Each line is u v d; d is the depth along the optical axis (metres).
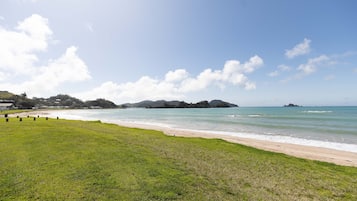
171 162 11.23
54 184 7.68
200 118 75.69
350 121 52.94
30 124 25.81
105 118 79.19
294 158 16.09
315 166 13.67
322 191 9.04
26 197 6.70
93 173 8.88
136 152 12.86
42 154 11.37
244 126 45.03
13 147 12.81
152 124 51.56
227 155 15.04
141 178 8.61
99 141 15.57
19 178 8.12
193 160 12.20
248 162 13.23
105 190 7.38
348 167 14.12
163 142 18.66
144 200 6.84
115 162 10.49
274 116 77.75
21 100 197.75
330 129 37.59
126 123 54.31
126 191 7.39
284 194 8.36
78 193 7.07
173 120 67.25
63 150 12.32
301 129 38.53
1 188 7.27
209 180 9.03
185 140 22.14
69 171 8.99
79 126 27.47
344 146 23.50
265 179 9.99
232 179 9.48
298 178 10.59
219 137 29.77
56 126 24.47
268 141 26.62
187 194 7.46
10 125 24.17
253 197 7.69
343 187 9.67
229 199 7.36
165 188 7.80
